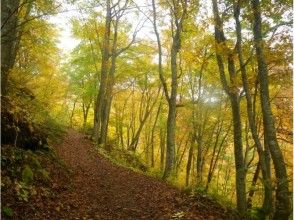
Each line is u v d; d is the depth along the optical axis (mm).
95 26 25094
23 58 24141
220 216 9414
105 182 13422
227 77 19750
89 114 49094
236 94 11109
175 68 17672
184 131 31953
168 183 15430
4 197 7699
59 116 39688
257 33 10141
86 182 12492
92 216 8844
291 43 10789
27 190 8672
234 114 11086
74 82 35844
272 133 9484
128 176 15719
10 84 13070
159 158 44969
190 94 26125
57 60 30609
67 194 10047
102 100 26484
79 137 26359
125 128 48719
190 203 10062
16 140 11078
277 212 8922
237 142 11016
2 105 10898
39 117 13656
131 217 9312
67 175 12148
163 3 17562
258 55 10102
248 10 10602
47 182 10047
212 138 25391
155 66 29609
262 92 9891
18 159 9891
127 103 42000
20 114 11578
